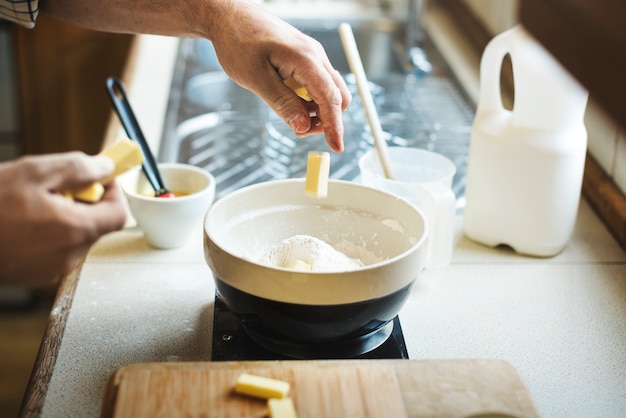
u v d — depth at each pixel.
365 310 0.79
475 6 2.22
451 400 0.71
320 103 0.93
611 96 0.35
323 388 0.72
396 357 0.85
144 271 1.06
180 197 1.08
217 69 1.90
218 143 1.49
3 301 2.70
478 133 1.08
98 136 2.56
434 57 2.05
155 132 1.48
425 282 1.04
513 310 0.98
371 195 0.96
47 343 0.90
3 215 0.64
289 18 2.31
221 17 1.01
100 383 0.83
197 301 0.99
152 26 1.13
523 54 1.00
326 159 0.91
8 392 2.26
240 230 0.95
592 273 1.08
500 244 1.14
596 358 0.89
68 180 0.66
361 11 2.41
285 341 0.83
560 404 0.81
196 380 0.72
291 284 0.76
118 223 0.71
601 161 1.30
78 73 2.48
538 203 1.06
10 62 2.47
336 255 0.87
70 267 0.70
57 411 0.79
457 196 1.30
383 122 1.60
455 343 0.91
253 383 0.70
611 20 0.35
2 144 2.58
